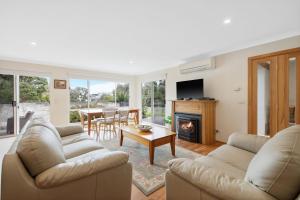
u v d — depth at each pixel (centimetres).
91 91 554
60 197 106
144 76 616
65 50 330
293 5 174
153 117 583
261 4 173
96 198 123
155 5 174
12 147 120
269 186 81
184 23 216
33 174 106
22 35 251
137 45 302
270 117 289
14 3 167
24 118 431
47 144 119
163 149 312
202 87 371
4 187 95
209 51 342
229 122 346
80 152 180
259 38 271
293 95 265
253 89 309
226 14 193
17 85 418
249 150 173
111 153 137
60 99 479
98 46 306
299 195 74
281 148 86
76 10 182
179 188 110
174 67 486
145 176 206
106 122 432
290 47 263
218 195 87
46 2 167
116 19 204
